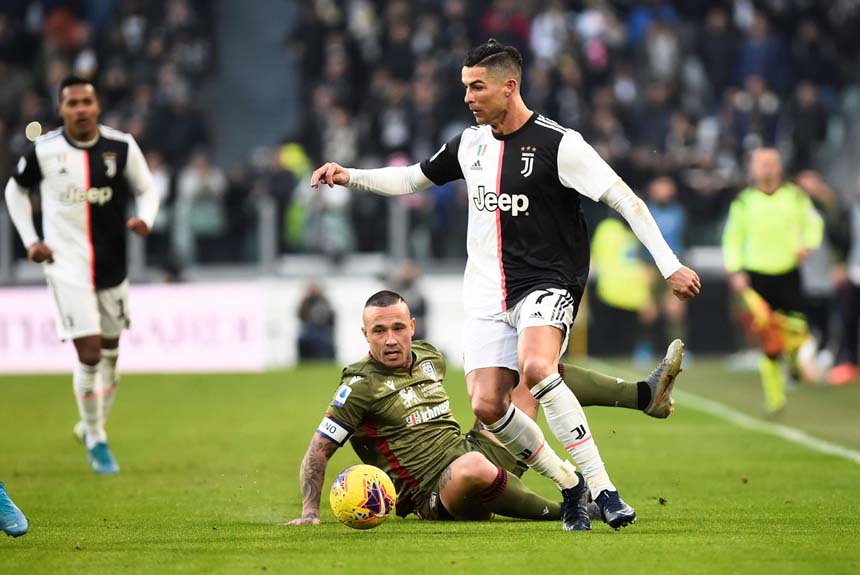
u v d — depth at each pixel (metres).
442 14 75.19
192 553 18.67
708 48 75.94
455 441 22.41
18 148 69.75
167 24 76.75
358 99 75.38
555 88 70.81
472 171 21.45
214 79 85.00
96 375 30.39
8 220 63.66
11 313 59.78
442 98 70.62
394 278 63.28
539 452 20.80
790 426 39.78
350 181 22.47
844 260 59.53
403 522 21.98
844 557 17.89
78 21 78.38
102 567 17.64
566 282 21.05
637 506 24.36
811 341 50.91
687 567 17.17
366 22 77.06
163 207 64.88
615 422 40.84
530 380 20.12
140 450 34.81
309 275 65.06
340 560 17.91
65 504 25.19
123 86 72.94
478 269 21.48
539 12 77.25
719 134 71.62
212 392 50.50
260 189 65.94
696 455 33.16
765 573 16.81
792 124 72.06
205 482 28.61
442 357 23.03
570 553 18.23
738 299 63.66
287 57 85.81
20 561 18.16
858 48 79.88
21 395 49.88
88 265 30.03
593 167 20.67
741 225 45.31
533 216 21.06
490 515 22.19
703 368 59.03
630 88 72.69
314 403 46.69
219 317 60.44
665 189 62.56
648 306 63.22
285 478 29.27
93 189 29.97
